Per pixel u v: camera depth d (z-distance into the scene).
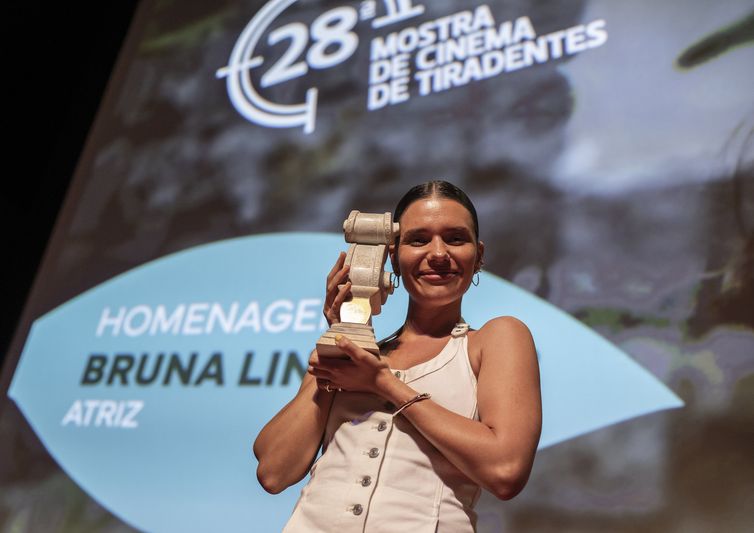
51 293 3.11
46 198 3.86
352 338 1.01
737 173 2.20
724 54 2.35
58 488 2.68
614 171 2.35
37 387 2.91
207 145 3.13
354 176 2.78
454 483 0.97
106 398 2.77
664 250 2.20
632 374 2.10
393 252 1.18
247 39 3.27
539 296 2.29
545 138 2.49
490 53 2.70
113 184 3.23
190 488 2.48
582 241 2.31
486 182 2.53
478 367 1.05
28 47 3.91
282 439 1.07
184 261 2.92
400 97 2.81
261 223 2.86
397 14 2.97
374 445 0.98
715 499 1.91
